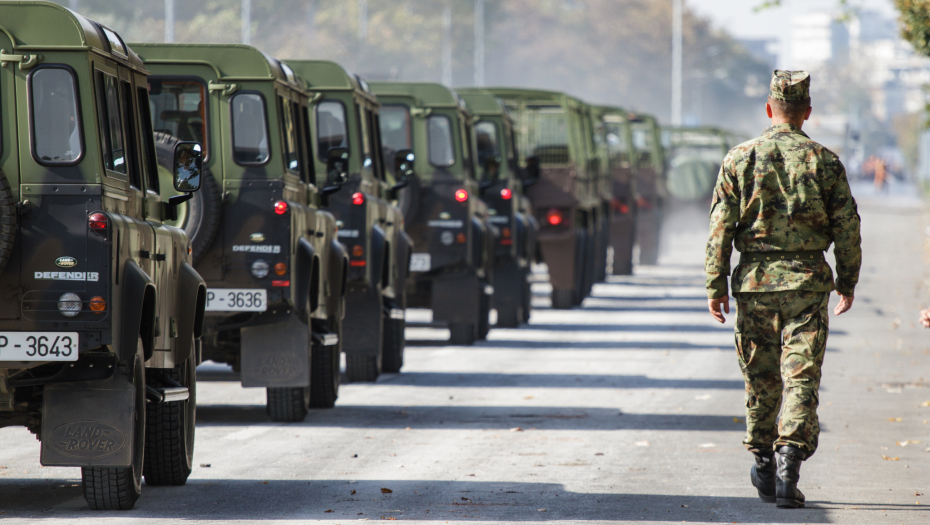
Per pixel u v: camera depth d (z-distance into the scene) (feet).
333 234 119.34
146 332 71.20
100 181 66.59
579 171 223.92
